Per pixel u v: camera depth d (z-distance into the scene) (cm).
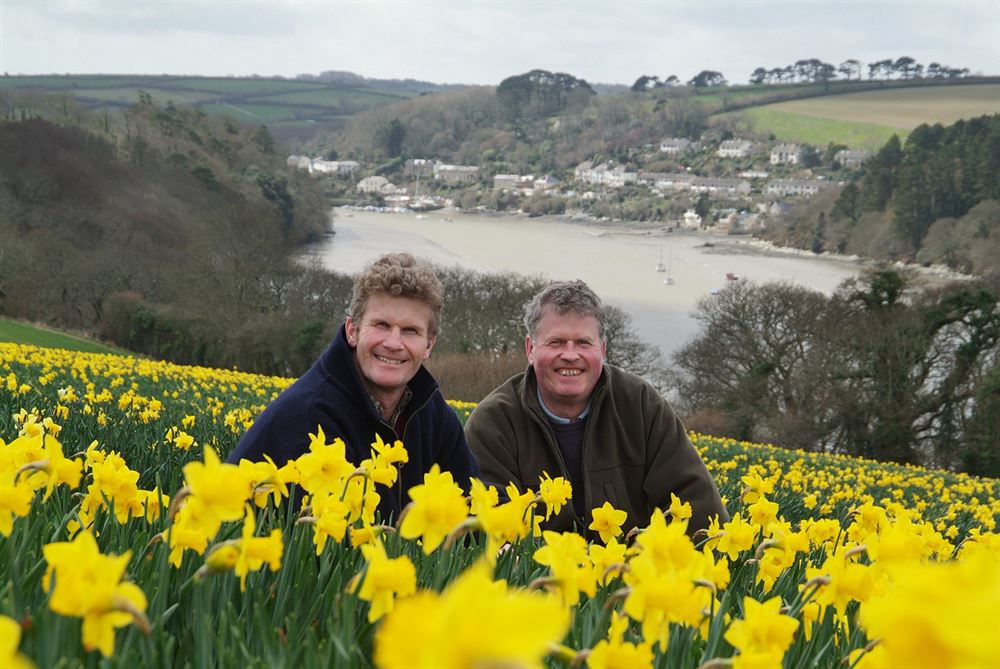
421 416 418
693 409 4575
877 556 208
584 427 503
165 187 8912
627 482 501
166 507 237
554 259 14075
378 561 165
